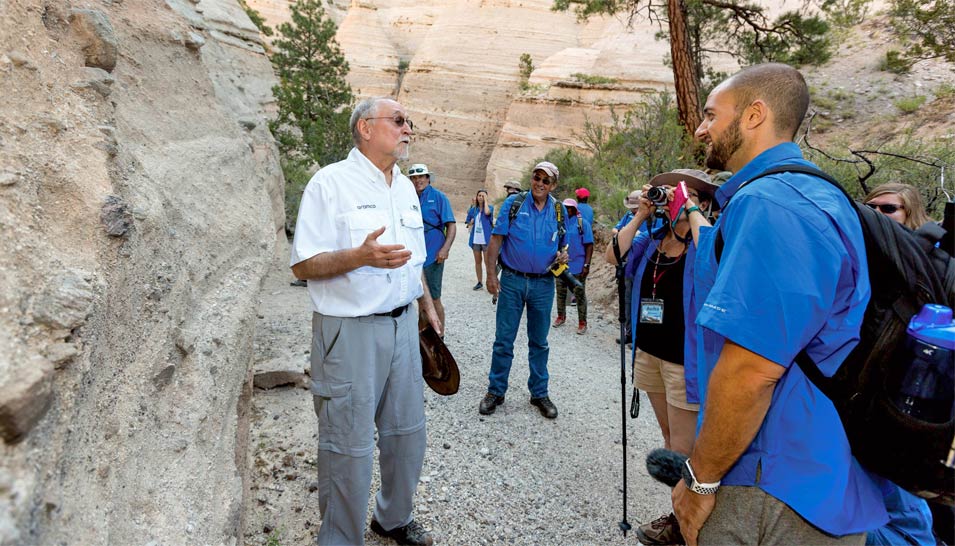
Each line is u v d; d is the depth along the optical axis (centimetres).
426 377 280
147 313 170
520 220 414
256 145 830
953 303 145
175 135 343
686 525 149
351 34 3966
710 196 277
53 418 99
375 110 225
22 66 149
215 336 226
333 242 224
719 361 135
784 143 149
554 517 305
